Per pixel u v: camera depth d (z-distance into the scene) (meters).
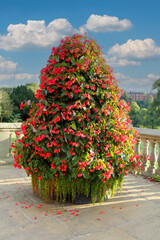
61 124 3.06
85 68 3.06
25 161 3.26
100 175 3.06
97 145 3.16
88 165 3.07
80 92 3.04
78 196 3.38
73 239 2.47
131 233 2.63
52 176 3.14
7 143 5.86
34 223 2.80
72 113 3.00
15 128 5.86
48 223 2.81
